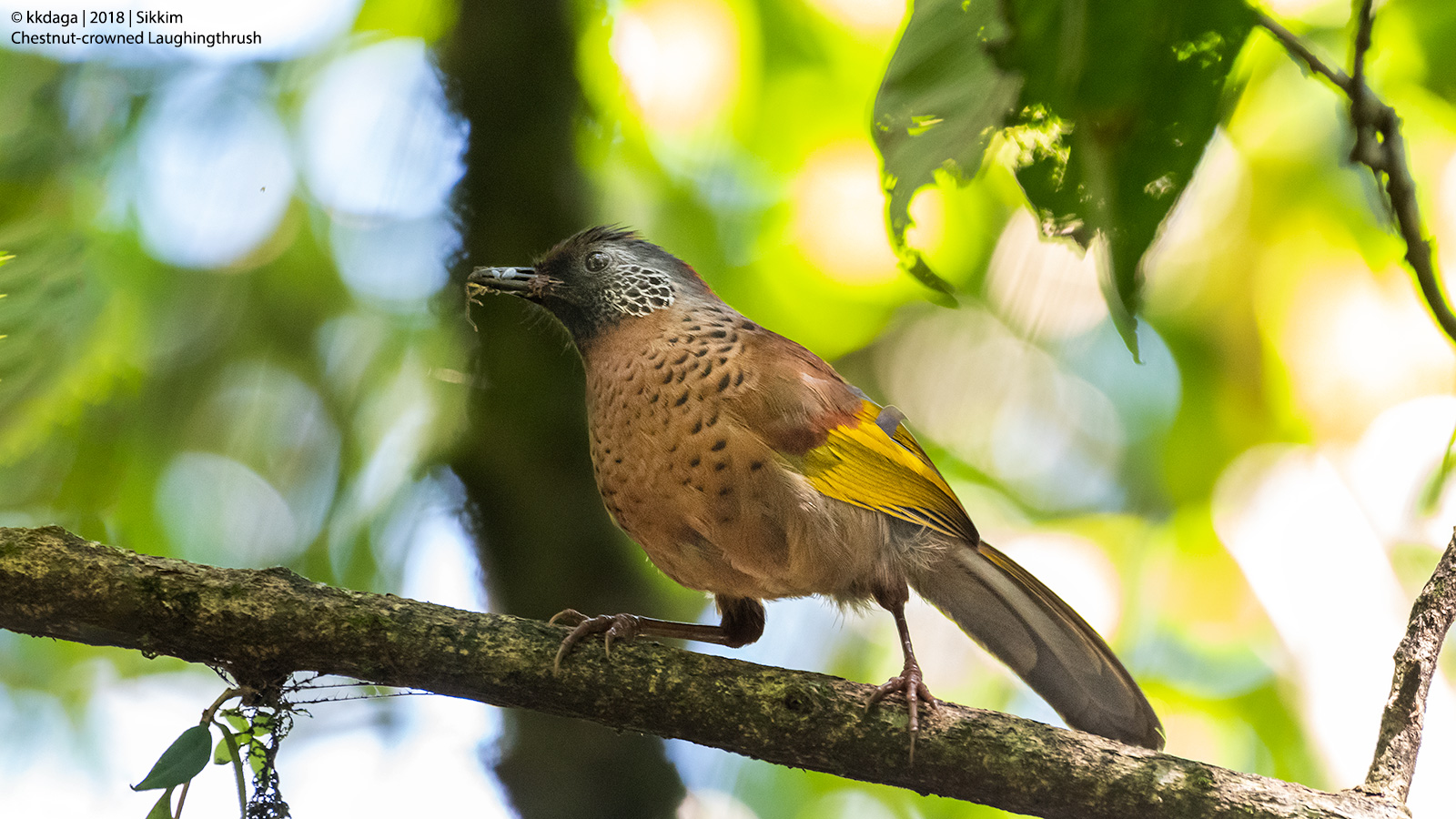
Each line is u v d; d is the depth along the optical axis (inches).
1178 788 245.3
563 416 363.6
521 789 349.4
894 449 303.0
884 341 516.1
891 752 249.3
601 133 421.4
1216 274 500.7
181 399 449.4
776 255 504.1
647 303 313.9
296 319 466.9
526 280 332.5
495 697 245.9
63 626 224.7
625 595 366.0
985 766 248.7
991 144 181.9
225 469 458.9
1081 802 247.4
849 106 487.8
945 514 307.6
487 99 371.9
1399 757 249.6
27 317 329.7
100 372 402.6
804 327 508.7
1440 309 197.0
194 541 451.5
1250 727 506.0
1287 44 186.2
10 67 407.5
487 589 362.0
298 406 464.4
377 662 235.9
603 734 349.1
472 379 368.2
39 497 412.2
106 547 230.2
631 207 456.8
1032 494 542.0
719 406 287.3
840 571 297.1
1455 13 363.3
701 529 291.1
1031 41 175.5
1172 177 177.3
